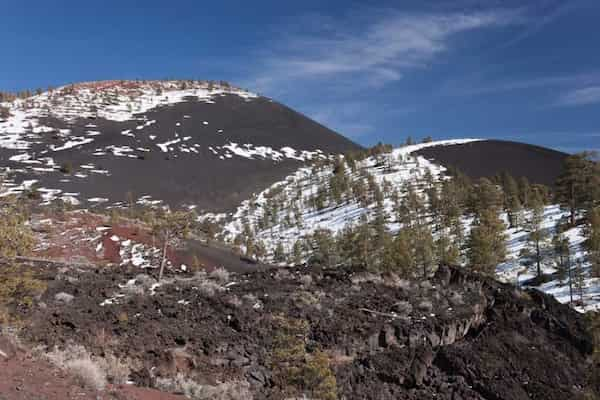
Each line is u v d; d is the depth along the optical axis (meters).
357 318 29.22
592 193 73.12
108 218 79.44
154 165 182.25
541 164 184.88
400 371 26.39
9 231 19.55
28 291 20.70
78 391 10.90
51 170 162.50
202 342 23.91
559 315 36.25
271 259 92.31
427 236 60.19
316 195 143.88
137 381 15.04
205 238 93.69
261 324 26.42
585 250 59.66
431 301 33.41
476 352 29.28
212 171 183.75
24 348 13.23
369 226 88.12
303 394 20.03
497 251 55.59
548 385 28.22
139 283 31.61
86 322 23.33
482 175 169.00
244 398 17.22
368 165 163.75
